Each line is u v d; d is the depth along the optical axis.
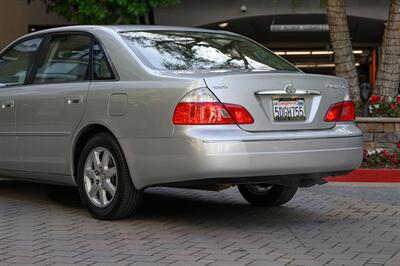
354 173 10.33
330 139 6.82
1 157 8.41
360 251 6.11
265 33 21.78
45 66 8.08
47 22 18.55
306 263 5.68
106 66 7.23
